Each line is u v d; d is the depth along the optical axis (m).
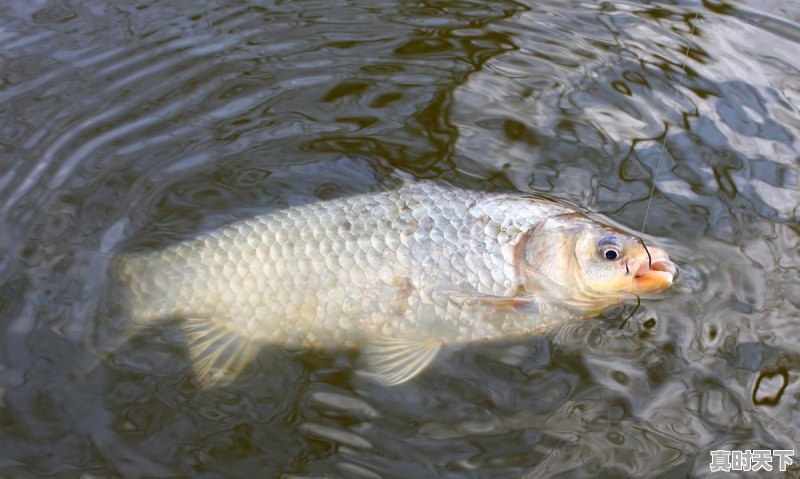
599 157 0.58
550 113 0.62
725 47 0.69
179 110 0.61
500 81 0.65
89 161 0.56
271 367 0.46
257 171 0.57
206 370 0.45
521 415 0.44
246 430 0.43
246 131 0.60
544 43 0.69
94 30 0.69
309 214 0.48
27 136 0.58
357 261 0.47
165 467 0.42
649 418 0.44
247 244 0.47
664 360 0.46
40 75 0.64
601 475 0.42
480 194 0.50
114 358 0.45
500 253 0.48
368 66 0.66
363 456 0.42
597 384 0.45
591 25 0.72
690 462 0.42
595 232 0.50
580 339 0.48
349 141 0.59
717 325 0.48
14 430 0.42
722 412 0.44
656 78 0.65
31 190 0.54
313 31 0.70
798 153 0.59
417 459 0.42
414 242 0.48
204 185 0.55
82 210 0.53
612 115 0.62
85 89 0.63
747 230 0.53
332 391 0.45
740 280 0.50
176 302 0.47
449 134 0.60
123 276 0.48
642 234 0.53
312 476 0.41
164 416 0.43
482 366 0.46
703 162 0.58
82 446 0.42
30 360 0.45
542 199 0.52
